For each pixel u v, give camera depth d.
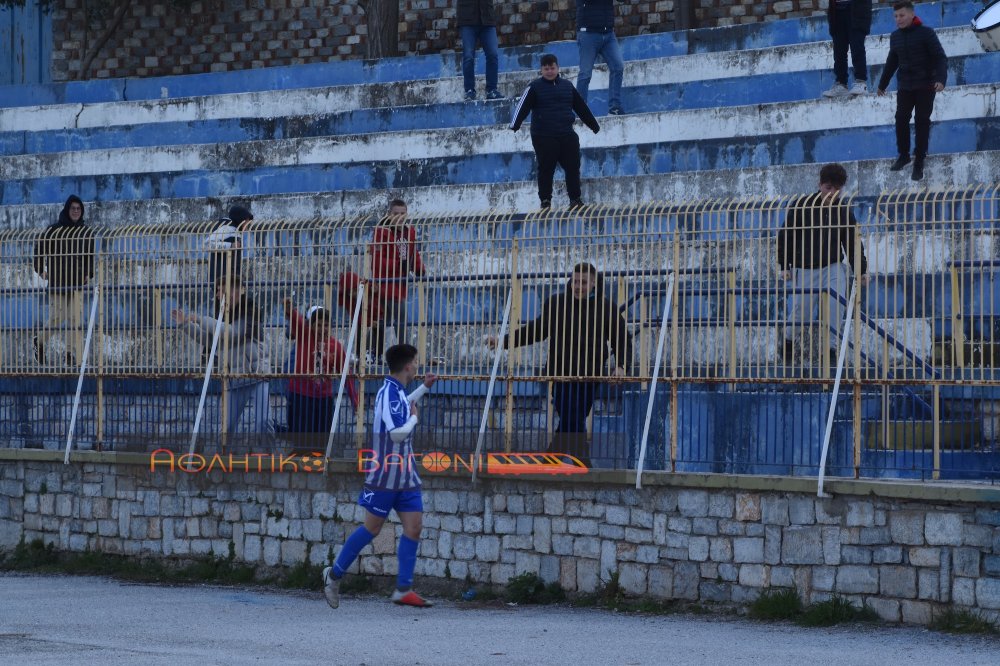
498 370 48.16
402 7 106.00
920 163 58.47
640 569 44.78
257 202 74.81
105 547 55.97
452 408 48.84
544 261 47.94
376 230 50.59
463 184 71.25
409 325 49.91
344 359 50.97
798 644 37.06
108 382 56.06
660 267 45.97
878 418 42.12
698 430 44.66
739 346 44.38
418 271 49.91
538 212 48.41
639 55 84.38
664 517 44.34
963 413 41.22
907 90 58.44
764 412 43.69
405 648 36.66
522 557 47.09
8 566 57.34
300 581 50.72
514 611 44.59
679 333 45.31
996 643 36.84
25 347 58.00
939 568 39.50
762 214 45.44
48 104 96.25
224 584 52.12
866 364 42.09
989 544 38.72
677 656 35.09
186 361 54.12
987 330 40.91
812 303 43.22
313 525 51.22
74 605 46.44
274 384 52.25
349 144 79.25
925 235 42.28
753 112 69.81
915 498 39.75
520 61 87.62
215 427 53.38
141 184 81.06
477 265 48.97
